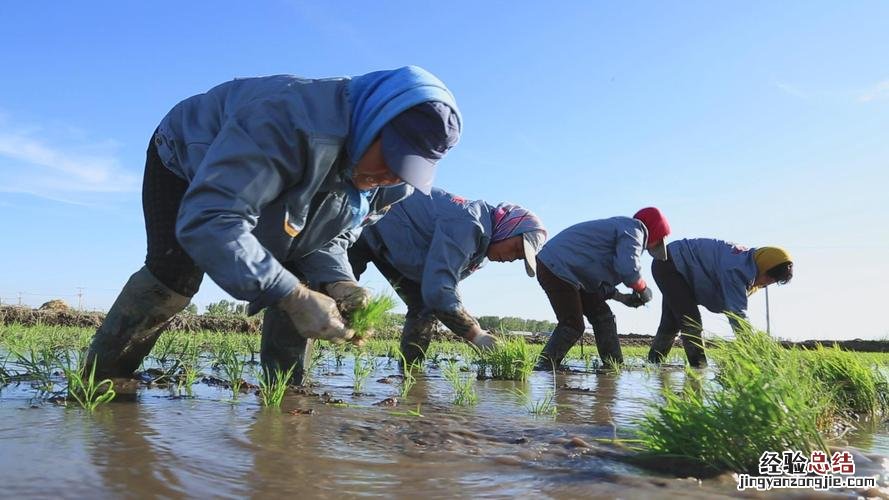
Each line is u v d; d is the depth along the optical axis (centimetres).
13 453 194
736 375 234
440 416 311
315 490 172
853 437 289
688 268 789
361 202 304
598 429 288
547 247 713
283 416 285
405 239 577
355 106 262
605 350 737
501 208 588
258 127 244
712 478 199
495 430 278
